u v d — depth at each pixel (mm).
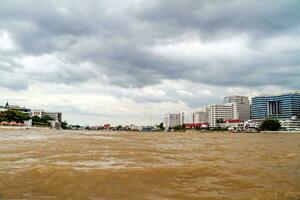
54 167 22156
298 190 16703
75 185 17062
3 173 20234
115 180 18562
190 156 35219
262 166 26312
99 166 24328
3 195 14898
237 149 48812
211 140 88875
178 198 14773
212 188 17031
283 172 23016
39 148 42594
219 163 28078
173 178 19797
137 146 53250
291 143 70500
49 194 15164
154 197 14867
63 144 53188
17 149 40406
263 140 90125
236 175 21391
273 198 14961
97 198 14539
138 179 19047
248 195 15492
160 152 40531
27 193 15320
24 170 21219
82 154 34625
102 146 50750
